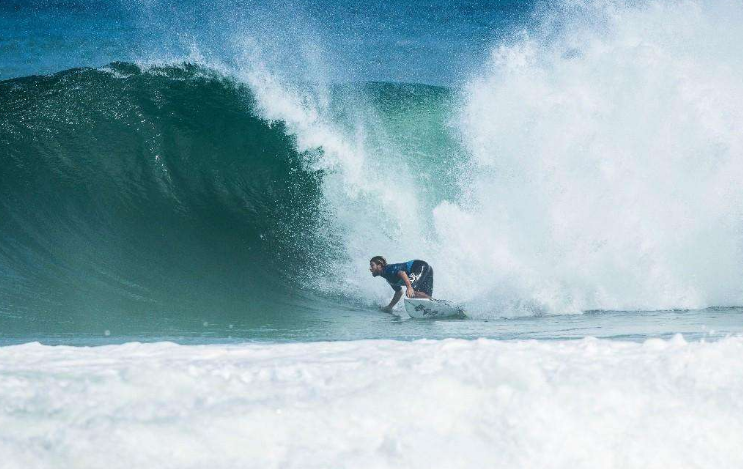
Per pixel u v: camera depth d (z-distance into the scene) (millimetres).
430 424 11148
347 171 45656
